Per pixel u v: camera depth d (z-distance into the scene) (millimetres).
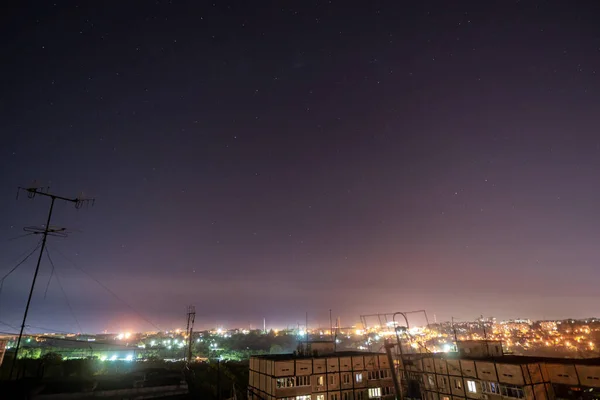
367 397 47656
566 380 33625
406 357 47438
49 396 30125
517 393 33594
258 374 48906
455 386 40125
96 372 47062
